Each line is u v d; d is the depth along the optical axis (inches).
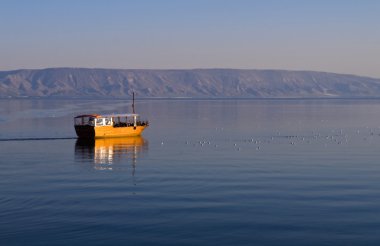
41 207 1067.3
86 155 1898.4
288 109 6619.1
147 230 917.2
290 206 1071.0
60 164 1668.3
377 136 2726.4
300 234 895.1
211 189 1237.7
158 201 1116.5
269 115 5017.2
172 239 872.3
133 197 1154.7
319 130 3137.3
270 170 1526.8
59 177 1416.1
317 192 1202.6
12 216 1000.9
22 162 1711.4
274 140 2496.3
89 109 6412.4
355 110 6314.0
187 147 2177.7
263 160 1754.4
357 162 1705.2
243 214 1010.7
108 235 890.7
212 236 886.4
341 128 3304.6
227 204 1088.2
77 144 2284.7
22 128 3184.1
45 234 893.8
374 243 851.4
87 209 1050.7
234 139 2549.2
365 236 884.0
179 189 1238.9
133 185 1291.8
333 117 4660.4
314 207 1063.0
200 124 3673.7
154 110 6259.8
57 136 2669.8
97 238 876.0
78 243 852.0
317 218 983.6
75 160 1761.8
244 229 921.5
